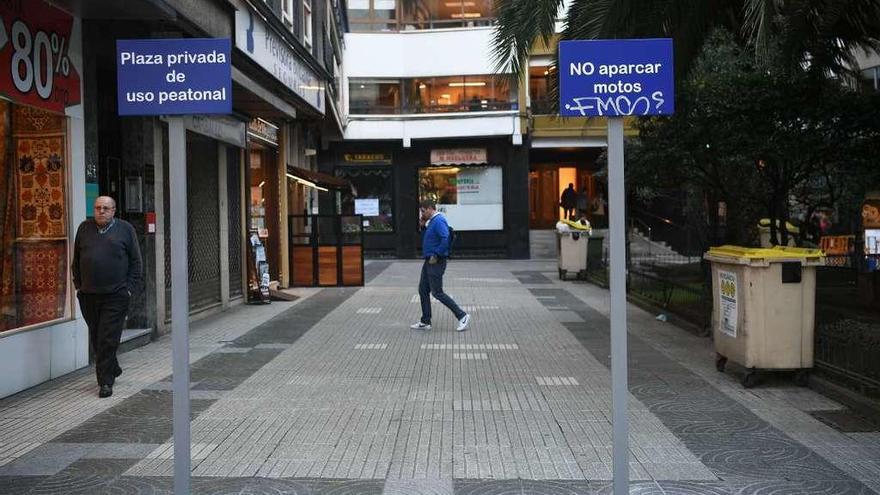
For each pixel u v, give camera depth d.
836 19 8.89
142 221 10.79
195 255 12.96
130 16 8.97
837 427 6.55
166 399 7.60
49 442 6.21
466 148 29.95
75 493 5.11
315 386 8.14
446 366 9.17
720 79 11.18
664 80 4.35
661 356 9.71
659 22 9.89
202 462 5.72
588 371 8.88
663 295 13.75
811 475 5.39
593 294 16.83
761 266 7.71
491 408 7.24
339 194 29.95
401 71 29.39
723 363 8.67
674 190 20.14
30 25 7.98
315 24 17.88
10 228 7.99
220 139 13.36
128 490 5.16
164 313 11.41
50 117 8.59
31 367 8.05
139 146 10.76
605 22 9.46
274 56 13.18
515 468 5.58
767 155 11.05
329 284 18.20
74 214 8.84
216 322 12.70
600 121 29.23
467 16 29.31
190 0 9.40
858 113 10.34
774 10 6.97
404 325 12.36
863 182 12.33
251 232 15.22
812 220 17.88
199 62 4.30
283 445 6.13
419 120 29.38
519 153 29.69
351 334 11.48
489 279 20.55
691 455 5.84
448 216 30.17
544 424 6.70
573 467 5.60
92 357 9.27
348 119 29.05
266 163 18.16
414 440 6.25
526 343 10.70
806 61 10.56
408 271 23.62
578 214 30.00
